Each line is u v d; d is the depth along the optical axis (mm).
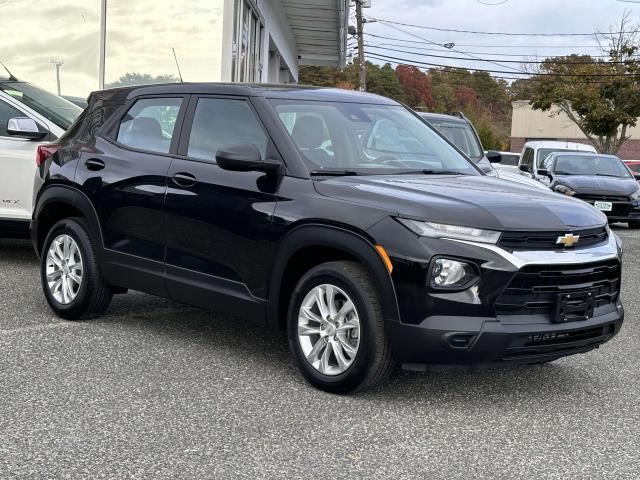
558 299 4418
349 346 4570
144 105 5945
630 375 5410
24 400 4422
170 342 5699
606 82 45250
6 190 8250
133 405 4406
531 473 3719
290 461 3736
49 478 3475
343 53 29391
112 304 6816
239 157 4820
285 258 4773
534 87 47906
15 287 7305
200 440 3949
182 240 5363
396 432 4152
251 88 5395
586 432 4281
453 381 5062
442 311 4246
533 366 5496
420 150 5613
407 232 4309
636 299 8242
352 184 4734
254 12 16844
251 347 5645
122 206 5730
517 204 4586
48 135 8352
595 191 15344
